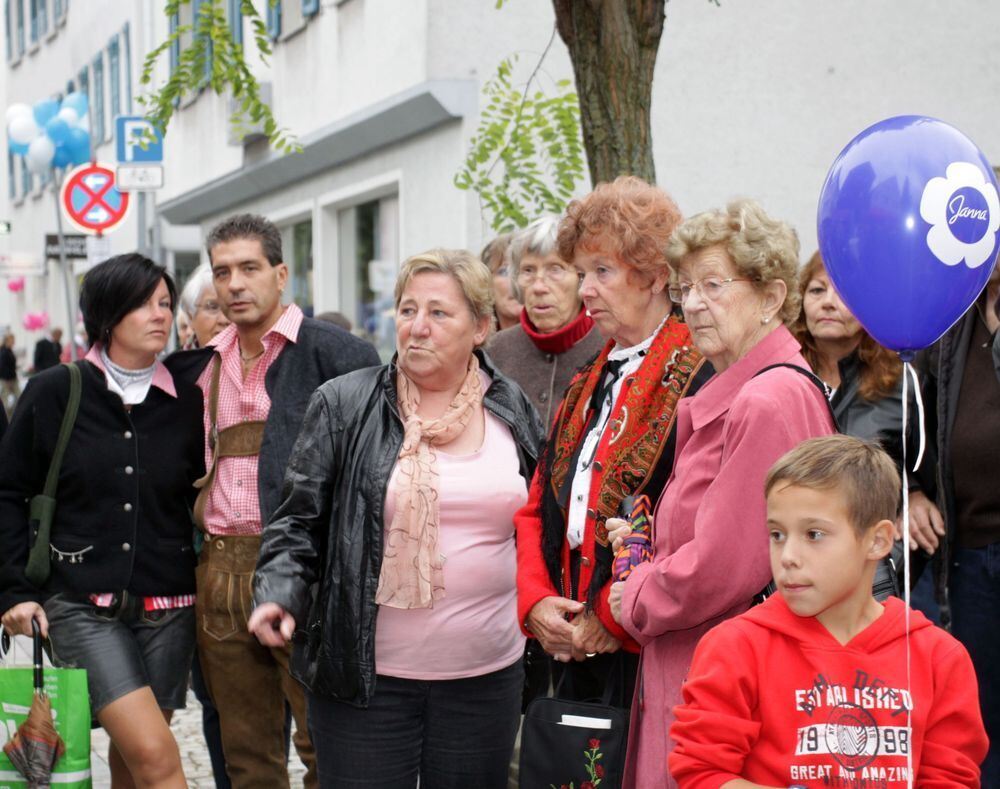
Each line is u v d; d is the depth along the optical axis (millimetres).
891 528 2756
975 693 2797
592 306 3744
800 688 2758
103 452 4535
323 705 3811
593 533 3598
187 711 7465
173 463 4676
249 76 7320
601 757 3420
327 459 3812
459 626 3822
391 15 11062
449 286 3855
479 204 10172
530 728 3508
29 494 4559
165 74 18672
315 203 13633
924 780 2762
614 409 3656
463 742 3891
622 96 5629
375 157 12070
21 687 4223
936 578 4840
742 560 3062
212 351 4887
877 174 3346
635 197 3691
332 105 12602
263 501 4707
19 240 36375
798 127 11242
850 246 3387
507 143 8836
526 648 4344
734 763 2752
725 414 3242
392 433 3824
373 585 3701
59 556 4492
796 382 3135
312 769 5020
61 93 31016
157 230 11484
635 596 3260
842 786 2725
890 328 3418
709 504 3104
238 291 4773
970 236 3322
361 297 13023
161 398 4715
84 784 4188
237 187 15781
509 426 4020
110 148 25203
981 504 4711
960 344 4785
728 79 11125
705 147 11109
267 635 3660
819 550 2707
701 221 3289
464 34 10367
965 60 11484
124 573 4520
